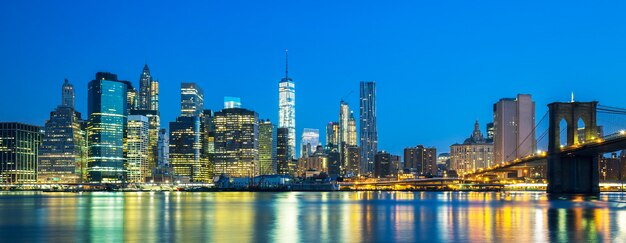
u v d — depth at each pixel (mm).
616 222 117562
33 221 135750
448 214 147500
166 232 105812
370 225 117062
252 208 194125
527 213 147375
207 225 120000
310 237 96188
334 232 103562
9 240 96375
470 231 102125
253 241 91000
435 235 96812
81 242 92000
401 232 102438
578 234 95812
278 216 147125
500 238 91812
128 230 110312
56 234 104688
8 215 159750
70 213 168625
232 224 122250
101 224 125250
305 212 165000
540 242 86312
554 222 118438
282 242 89688
